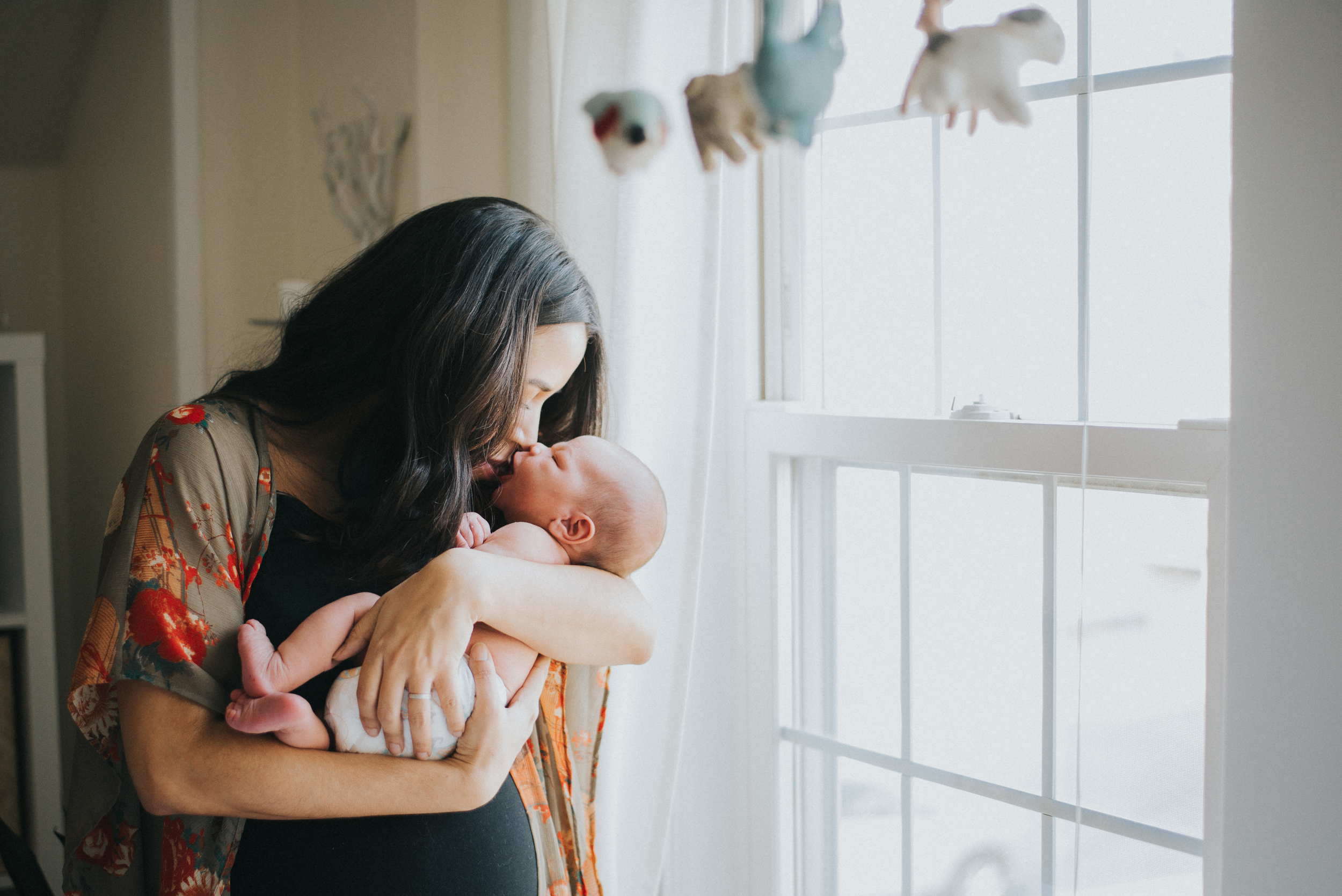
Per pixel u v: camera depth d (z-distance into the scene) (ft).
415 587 2.82
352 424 3.18
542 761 3.60
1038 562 3.83
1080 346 3.61
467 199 3.28
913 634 4.29
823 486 4.59
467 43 5.31
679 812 4.90
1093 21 3.21
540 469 3.39
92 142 8.34
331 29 6.81
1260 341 2.84
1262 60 2.78
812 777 4.72
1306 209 2.74
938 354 4.12
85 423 8.81
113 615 2.59
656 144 1.97
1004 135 3.78
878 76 4.24
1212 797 3.21
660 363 4.11
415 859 2.90
